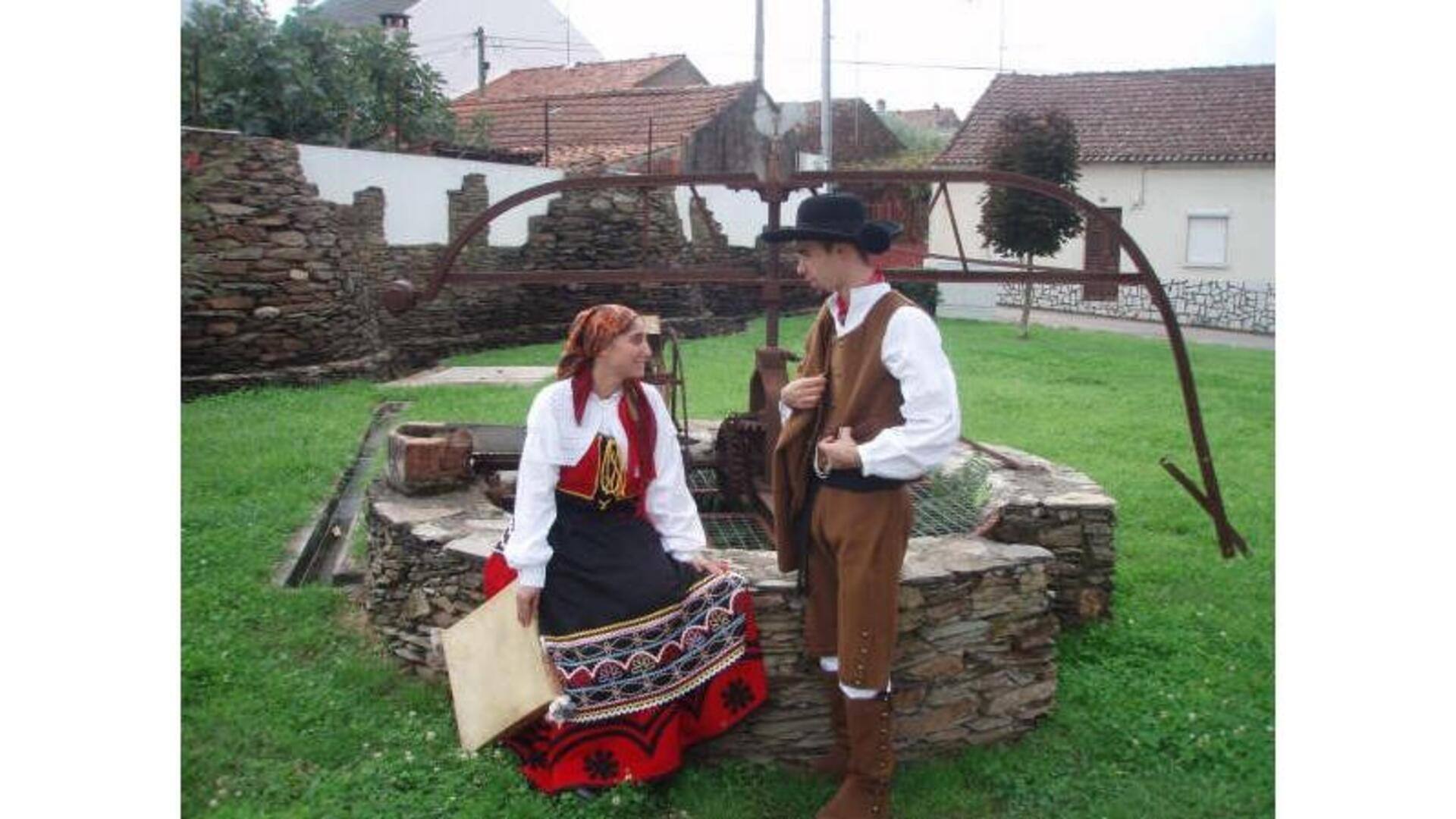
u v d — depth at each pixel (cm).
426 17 2862
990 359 1362
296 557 512
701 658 323
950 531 461
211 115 1173
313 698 377
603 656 313
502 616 332
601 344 314
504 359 1275
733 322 1603
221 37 1205
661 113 1778
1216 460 783
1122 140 2248
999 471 504
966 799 326
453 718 364
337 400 907
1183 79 2353
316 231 1035
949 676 350
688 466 508
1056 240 1628
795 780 330
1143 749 353
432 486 445
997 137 1702
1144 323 2191
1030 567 361
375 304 1228
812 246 295
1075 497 455
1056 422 920
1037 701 366
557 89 2542
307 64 1249
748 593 333
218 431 761
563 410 316
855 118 2733
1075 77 2447
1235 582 516
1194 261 2206
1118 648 434
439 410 879
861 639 290
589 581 317
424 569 394
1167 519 621
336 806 313
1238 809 319
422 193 1292
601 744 316
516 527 317
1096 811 320
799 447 310
